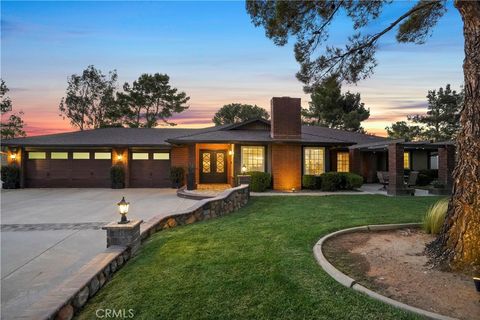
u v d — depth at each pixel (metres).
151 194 12.66
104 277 3.33
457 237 3.38
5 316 2.76
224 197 7.46
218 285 2.97
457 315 2.30
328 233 4.95
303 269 3.30
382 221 5.80
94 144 14.84
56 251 4.71
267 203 9.05
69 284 2.81
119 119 30.97
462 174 3.45
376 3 5.78
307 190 13.10
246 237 4.82
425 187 14.85
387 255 3.82
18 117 26.58
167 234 5.19
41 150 15.30
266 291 2.80
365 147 13.60
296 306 2.50
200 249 4.21
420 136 25.50
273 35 6.01
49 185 15.30
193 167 12.62
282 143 13.00
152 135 17.28
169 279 3.18
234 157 13.16
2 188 14.78
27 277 3.69
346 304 2.49
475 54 3.39
